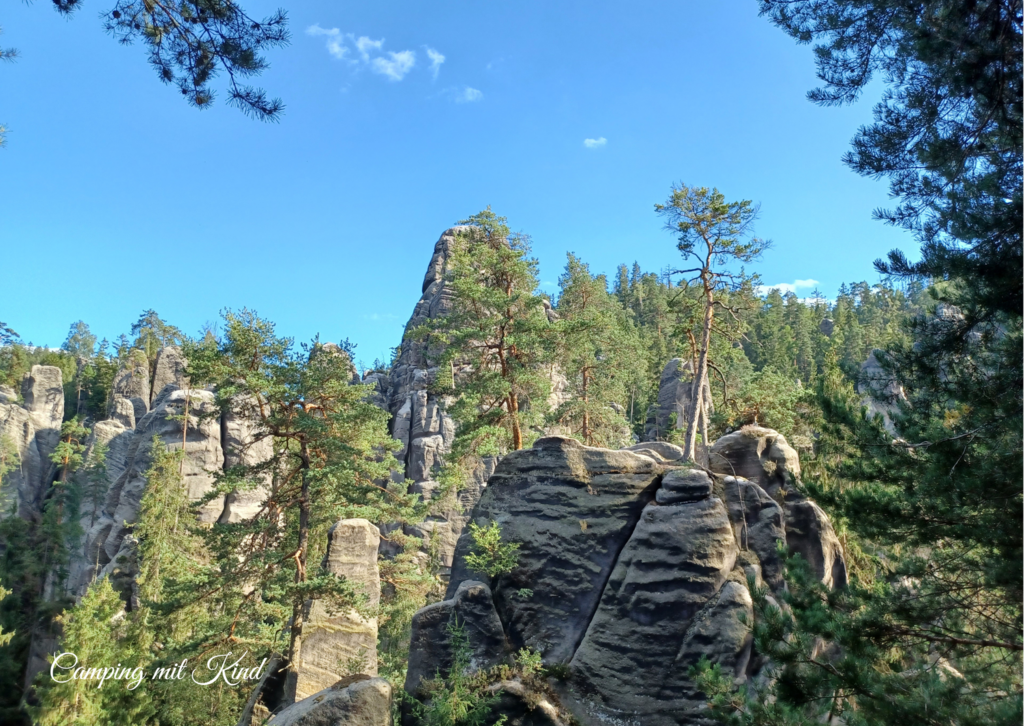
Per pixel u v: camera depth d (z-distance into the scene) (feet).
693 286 99.71
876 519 36.81
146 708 95.25
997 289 33.65
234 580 79.46
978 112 36.60
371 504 95.40
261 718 74.79
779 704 33.12
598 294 135.44
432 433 185.37
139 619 106.52
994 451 34.30
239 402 87.20
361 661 75.25
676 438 116.78
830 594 37.27
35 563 183.32
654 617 56.80
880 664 34.58
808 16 42.32
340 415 84.12
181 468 190.29
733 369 111.14
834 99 42.88
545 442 68.59
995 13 34.42
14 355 306.55
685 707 53.01
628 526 62.59
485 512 68.18
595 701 55.52
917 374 37.86
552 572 62.23
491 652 59.57
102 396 319.27
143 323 329.72
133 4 33.58
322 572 76.38
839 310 374.84
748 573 58.03
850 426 39.75
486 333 91.30
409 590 105.09
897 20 38.42
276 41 34.63
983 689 32.83
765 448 70.28
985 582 33.68
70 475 241.55
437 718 53.26
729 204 90.48
